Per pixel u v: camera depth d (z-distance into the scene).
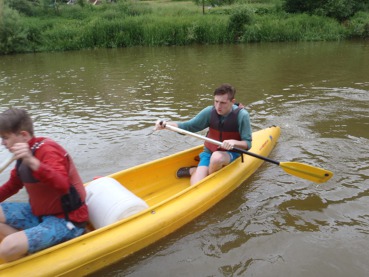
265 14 17.80
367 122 5.20
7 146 2.15
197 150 3.72
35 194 2.24
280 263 2.55
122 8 20.09
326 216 3.06
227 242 2.78
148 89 7.61
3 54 15.05
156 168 3.47
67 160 2.26
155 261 2.58
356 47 12.88
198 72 9.29
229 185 3.35
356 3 17.41
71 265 2.26
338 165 3.91
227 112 3.32
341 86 7.39
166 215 2.78
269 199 3.33
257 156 3.31
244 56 11.66
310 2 17.69
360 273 2.44
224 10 18.84
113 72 9.77
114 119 5.63
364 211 3.12
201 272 2.49
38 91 7.79
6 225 2.32
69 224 2.31
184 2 24.00
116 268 2.50
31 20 17.77
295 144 4.48
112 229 2.52
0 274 2.07
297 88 7.32
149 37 15.54
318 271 2.47
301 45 13.82
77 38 15.61
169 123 3.46
